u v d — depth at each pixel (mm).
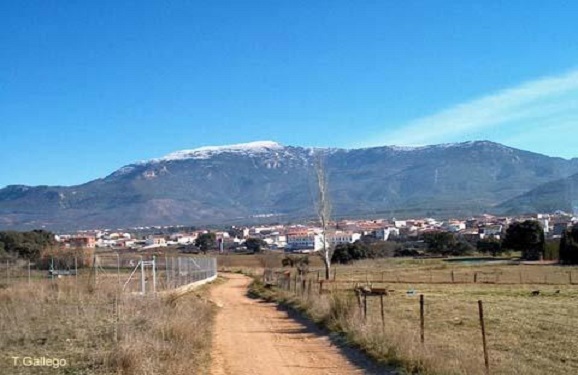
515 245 104562
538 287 50156
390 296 40125
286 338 22969
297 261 104875
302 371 16516
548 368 16016
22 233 73062
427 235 127000
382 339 18234
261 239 187625
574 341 20391
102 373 14086
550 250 97250
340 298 26453
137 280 42031
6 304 26000
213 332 24922
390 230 190500
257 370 16797
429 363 14969
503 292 44469
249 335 24094
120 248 138000
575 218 168750
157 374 14203
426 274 68812
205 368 16797
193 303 32344
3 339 17875
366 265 93188
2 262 52938
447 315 28109
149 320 21234
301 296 36344
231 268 105562
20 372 14102
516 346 19391
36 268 54562
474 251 119875
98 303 27375
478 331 22734
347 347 19641
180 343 18172
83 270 51312
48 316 23250
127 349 15250
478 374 14016
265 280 63188
